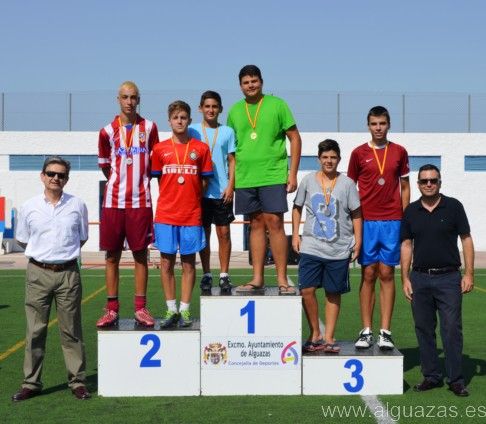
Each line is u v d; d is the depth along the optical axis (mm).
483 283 16375
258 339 6871
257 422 5938
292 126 7273
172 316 7121
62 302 6719
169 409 6355
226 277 7438
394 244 7293
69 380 6898
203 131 7645
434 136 28297
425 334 6977
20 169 28109
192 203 7121
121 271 19297
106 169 7227
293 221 7309
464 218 6809
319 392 6875
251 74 7188
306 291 7160
